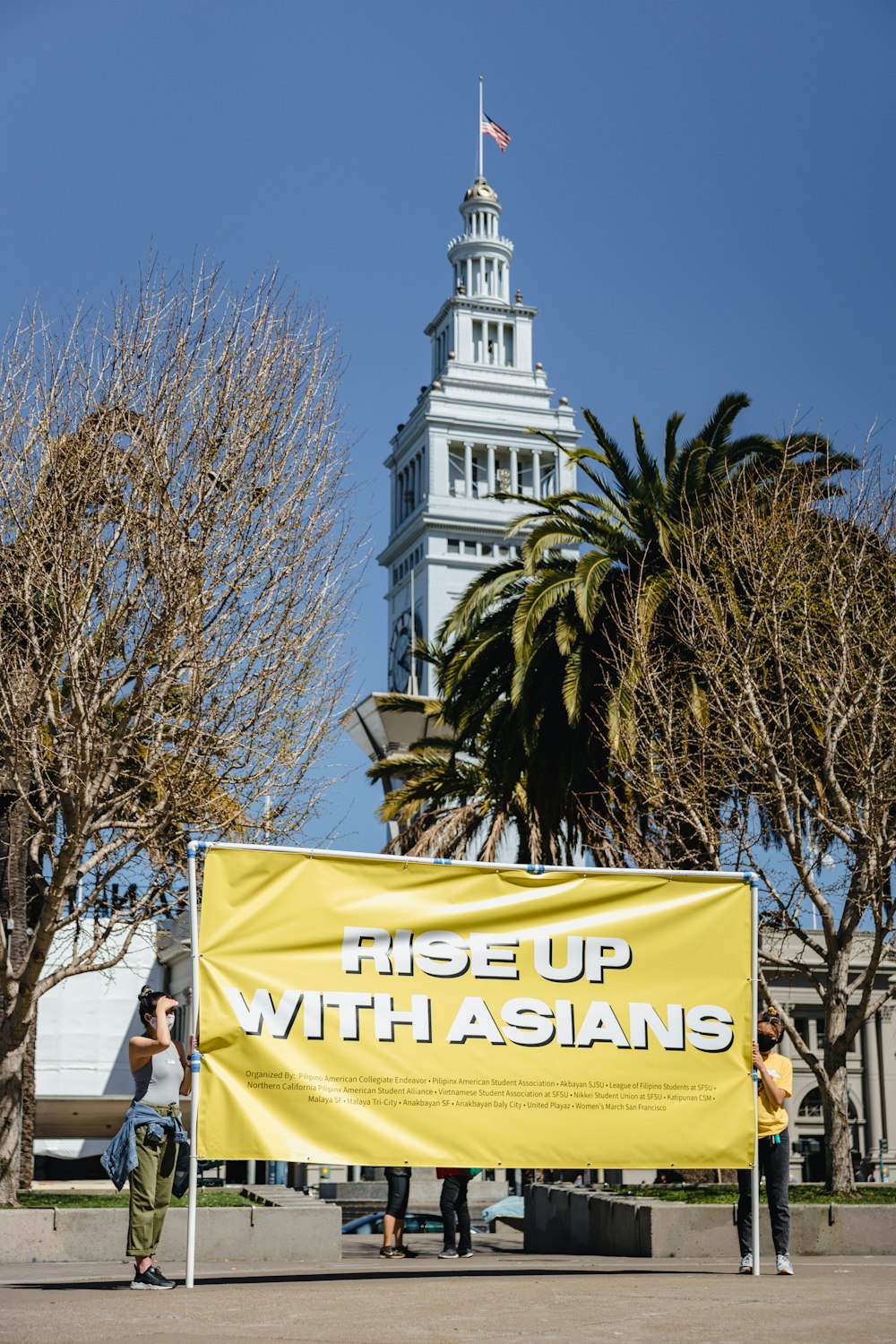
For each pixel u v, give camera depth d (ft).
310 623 60.95
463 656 82.53
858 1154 181.37
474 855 108.27
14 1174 54.49
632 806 73.51
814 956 177.17
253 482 59.72
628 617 74.08
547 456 521.24
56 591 56.13
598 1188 59.77
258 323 62.03
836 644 66.85
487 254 548.31
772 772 63.26
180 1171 31.63
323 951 31.78
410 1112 31.63
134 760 61.67
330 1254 47.47
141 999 31.24
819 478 75.77
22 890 62.03
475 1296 28.27
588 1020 33.22
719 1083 33.76
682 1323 23.62
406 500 542.98
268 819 60.70
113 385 59.93
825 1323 23.79
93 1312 25.57
